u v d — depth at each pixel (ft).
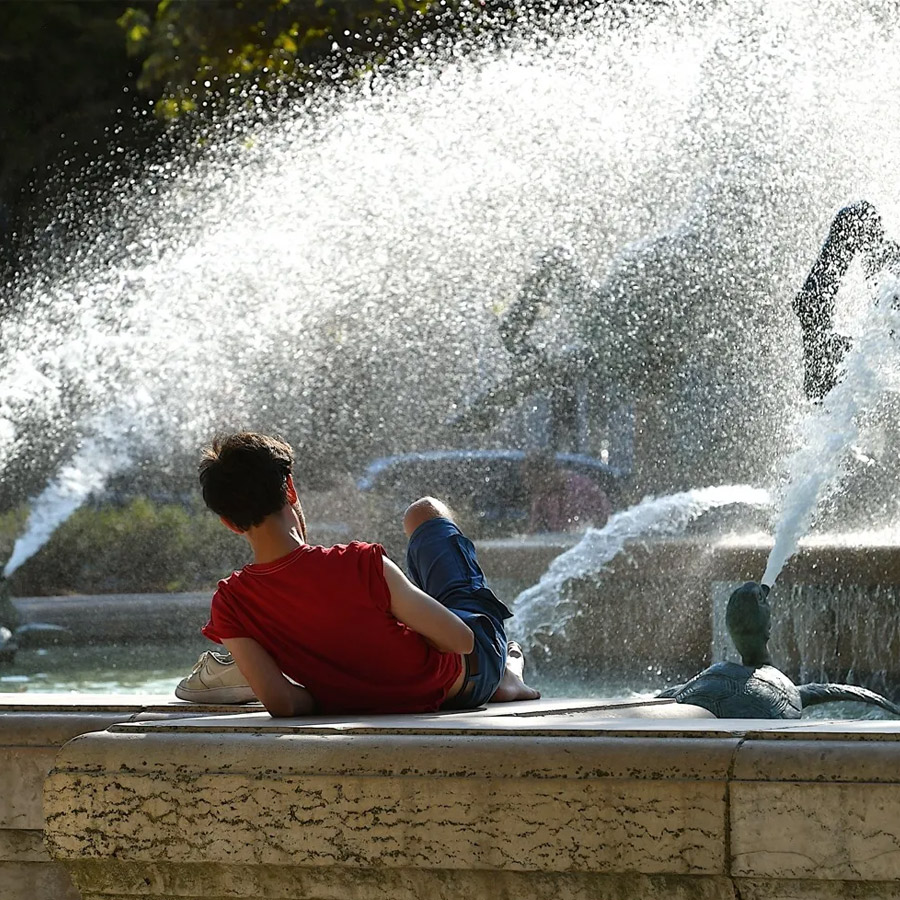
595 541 80.69
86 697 33.65
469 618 33.24
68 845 26.43
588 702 33.81
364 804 25.25
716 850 23.91
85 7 215.72
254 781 25.72
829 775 23.59
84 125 215.92
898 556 69.26
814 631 71.05
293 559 30.96
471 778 24.91
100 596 113.60
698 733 24.75
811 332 77.77
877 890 23.34
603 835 24.36
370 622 30.96
